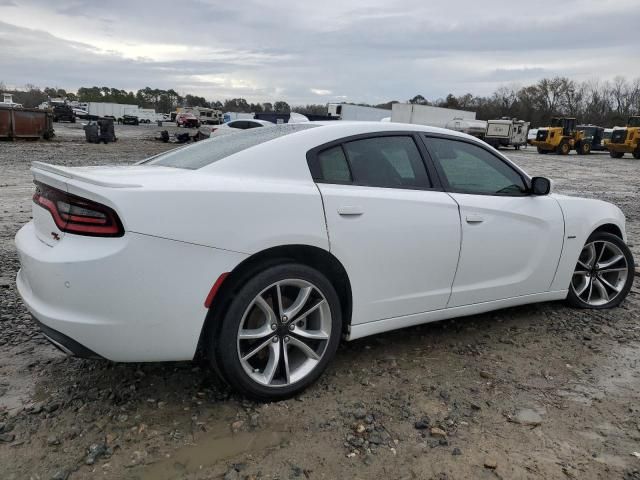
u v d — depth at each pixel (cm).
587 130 3959
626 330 401
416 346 363
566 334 390
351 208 295
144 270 241
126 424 261
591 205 430
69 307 243
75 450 240
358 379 313
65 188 253
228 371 267
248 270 270
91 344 244
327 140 308
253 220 264
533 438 259
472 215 348
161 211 244
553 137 3653
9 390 290
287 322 284
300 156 295
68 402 279
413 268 324
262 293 272
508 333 390
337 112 4078
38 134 2541
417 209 322
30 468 227
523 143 4197
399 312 328
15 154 1775
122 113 8106
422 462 239
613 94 9175
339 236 291
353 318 309
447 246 336
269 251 274
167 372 315
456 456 244
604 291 448
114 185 242
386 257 311
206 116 7550
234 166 283
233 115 5184
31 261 256
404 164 335
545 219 389
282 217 272
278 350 282
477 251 353
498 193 375
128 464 232
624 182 1716
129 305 242
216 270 256
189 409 276
